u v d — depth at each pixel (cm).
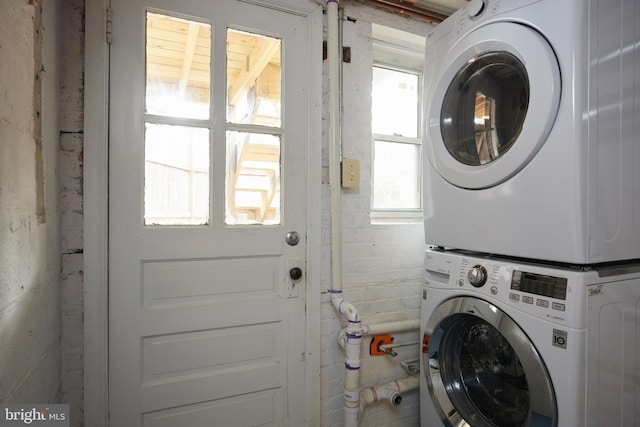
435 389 130
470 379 130
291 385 151
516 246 102
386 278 170
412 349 174
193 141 135
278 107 149
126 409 126
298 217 151
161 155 131
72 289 118
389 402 167
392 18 170
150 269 129
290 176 150
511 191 104
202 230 135
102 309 121
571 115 88
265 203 147
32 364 88
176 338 133
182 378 134
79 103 118
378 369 166
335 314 159
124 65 124
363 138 164
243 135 144
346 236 161
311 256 152
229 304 140
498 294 105
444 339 130
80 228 119
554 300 91
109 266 123
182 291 134
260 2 143
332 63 153
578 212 88
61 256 116
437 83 132
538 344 93
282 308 149
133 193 126
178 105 133
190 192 135
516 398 113
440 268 129
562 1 91
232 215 142
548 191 93
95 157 119
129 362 126
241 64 142
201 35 136
